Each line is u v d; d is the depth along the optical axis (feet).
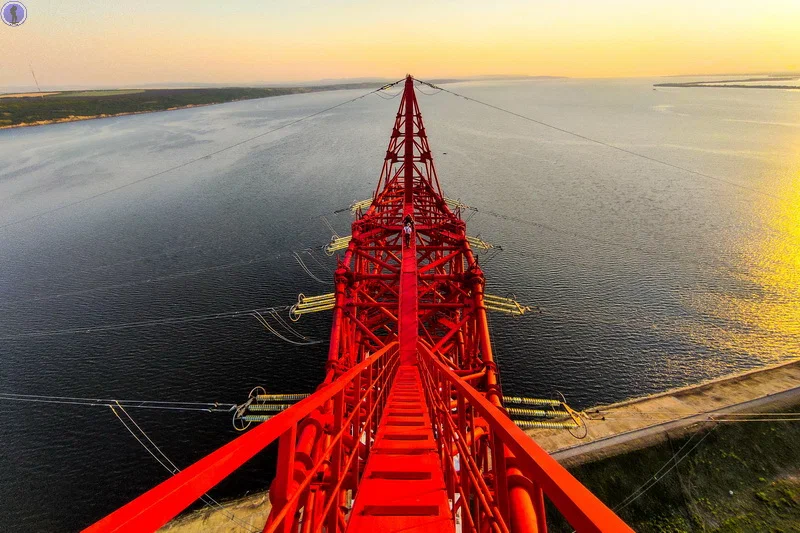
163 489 6.12
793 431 105.70
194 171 372.79
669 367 130.00
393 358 61.77
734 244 206.80
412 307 70.90
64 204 283.59
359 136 538.88
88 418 115.85
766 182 300.20
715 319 150.82
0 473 101.40
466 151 427.33
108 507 95.04
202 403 120.26
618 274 181.37
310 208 272.51
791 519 90.27
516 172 345.10
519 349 138.31
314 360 135.74
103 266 198.08
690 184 302.25
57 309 164.25
